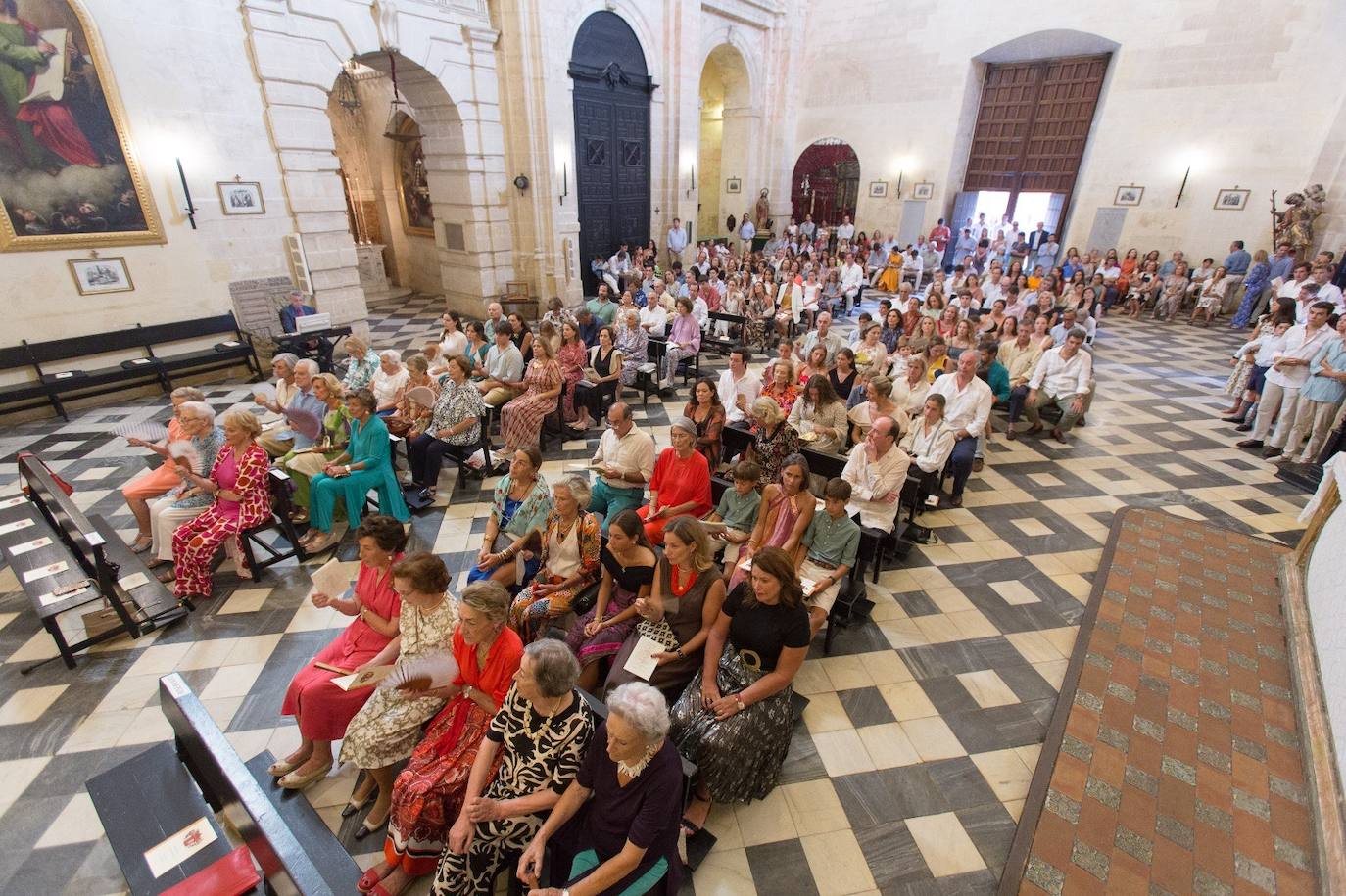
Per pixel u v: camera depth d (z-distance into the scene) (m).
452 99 10.85
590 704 2.57
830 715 3.55
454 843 2.32
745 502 4.47
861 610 4.34
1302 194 12.58
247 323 9.31
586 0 11.98
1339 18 12.08
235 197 8.84
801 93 19.09
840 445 5.50
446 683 2.77
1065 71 15.66
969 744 3.38
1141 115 14.47
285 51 8.75
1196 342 12.18
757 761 2.88
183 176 8.27
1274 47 12.77
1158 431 7.82
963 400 5.94
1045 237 16.09
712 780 2.80
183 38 7.96
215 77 8.32
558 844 2.45
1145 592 4.60
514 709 2.39
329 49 9.18
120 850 2.34
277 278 9.52
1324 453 6.58
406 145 14.26
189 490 4.82
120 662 3.86
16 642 4.02
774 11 17.02
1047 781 3.10
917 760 3.27
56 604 3.66
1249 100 13.25
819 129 19.12
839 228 18.86
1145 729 3.43
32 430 7.35
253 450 4.51
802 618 2.89
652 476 4.74
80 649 3.92
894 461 4.51
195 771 2.77
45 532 4.41
